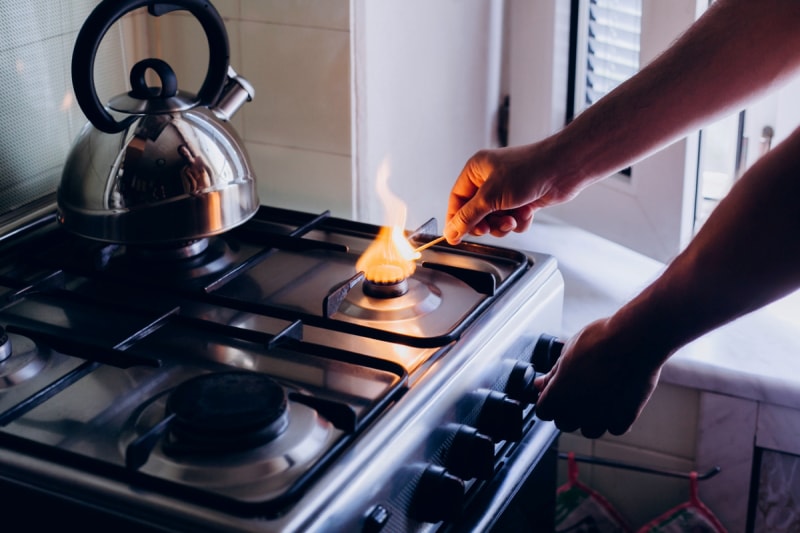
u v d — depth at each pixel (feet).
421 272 3.48
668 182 4.72
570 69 5.17
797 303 4.66
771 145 4.72
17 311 3.15
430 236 3.64
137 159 3.21
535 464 3.29
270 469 2.34
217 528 2.14
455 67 4.94
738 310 2.42
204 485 2.30
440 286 3.35
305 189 4.35
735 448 4.26
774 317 4.56
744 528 4.38
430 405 2.63
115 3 2.97
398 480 2.49
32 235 3.67
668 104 2.99
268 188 4.44
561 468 4.67
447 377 2.73
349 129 4.15
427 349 2.86
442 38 4.74
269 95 4.26
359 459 2.36
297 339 2.90
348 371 2.81
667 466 4.46
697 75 2.94
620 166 3.16
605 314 4.55
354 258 3.62
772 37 2.83
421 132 4.73
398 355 2.85
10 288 3.27
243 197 3.41
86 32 2.97
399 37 4.34
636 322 2.55
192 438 2.41
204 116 3.35
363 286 3.28
